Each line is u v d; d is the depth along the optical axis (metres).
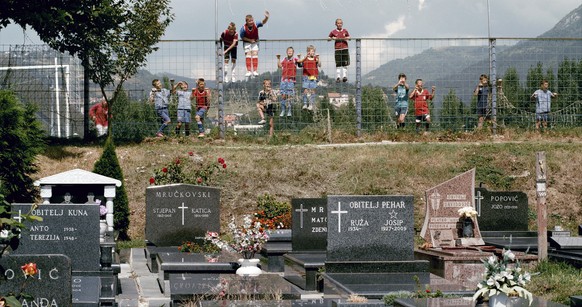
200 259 19.77
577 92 34.22
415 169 29.22
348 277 17.62
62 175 24.28
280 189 28.42
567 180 29.33
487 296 13.41
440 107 33.06
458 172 29.25
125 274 21.12
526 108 33.88
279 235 23.34
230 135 31.83
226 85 32.22
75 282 16.22
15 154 24.47
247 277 17.84
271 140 31.39
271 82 32.38
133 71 30.45
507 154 30.14
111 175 26.48
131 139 31.25
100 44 29.94
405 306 13.55
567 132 32.91
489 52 33.59
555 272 18.80
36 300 13.17
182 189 23.75
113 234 23.22
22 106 25.62
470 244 21.58
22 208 16.94
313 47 32.19
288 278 20.39
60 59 32.12
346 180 28.73
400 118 32.28
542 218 20.08
